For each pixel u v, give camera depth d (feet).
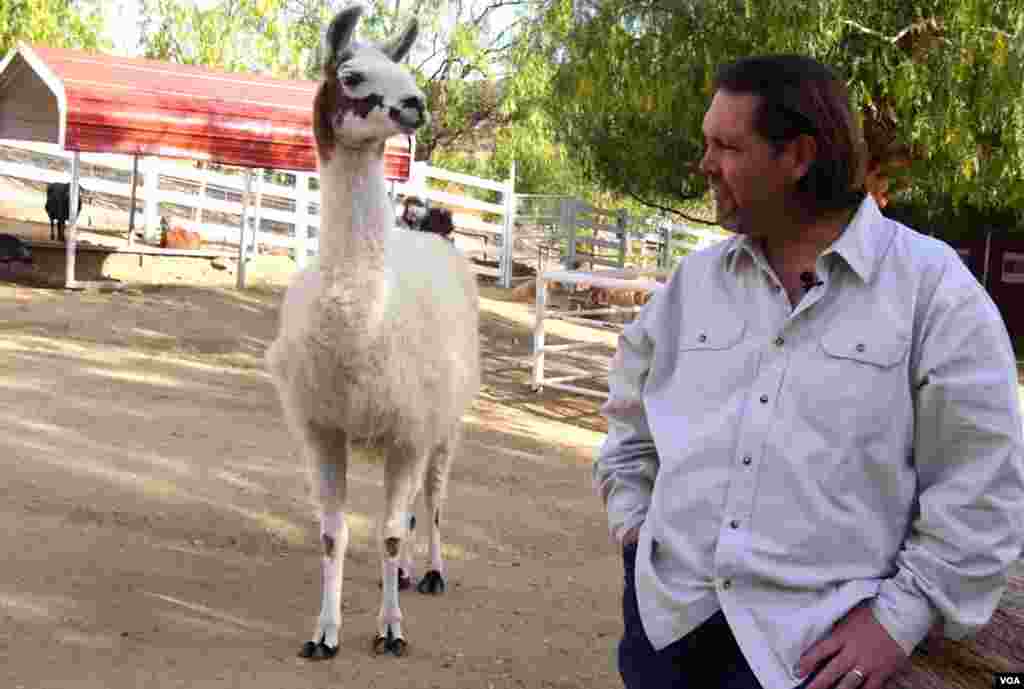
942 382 6.32
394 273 14.30
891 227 6.79
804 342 6.64
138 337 40.27
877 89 34.88
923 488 6.61
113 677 13.29
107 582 16.66
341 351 13.79
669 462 6.89
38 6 71.15
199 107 48.11
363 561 19.43
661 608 6.86
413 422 14.69
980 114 33.68
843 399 6.46
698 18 37.45
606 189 60.54
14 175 62.08
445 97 87.97
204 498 21.38
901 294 6.54
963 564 6.24
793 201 6.75
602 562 20.72
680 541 6.82
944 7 33.53
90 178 65.41
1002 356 6.37
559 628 16.84
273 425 28.94
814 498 6.46
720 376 6.85
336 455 15.10
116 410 28.48
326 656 14.69
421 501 23.31
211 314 46.57
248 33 81.76
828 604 6.41
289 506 21.63
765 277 6.84
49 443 23.99
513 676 14.66
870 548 6.50
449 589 18.30
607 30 38.91
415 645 15.52
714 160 6.88
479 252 77.56
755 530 6.56
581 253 73.41
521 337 50.90
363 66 13.20
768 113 6.59
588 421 35.14
